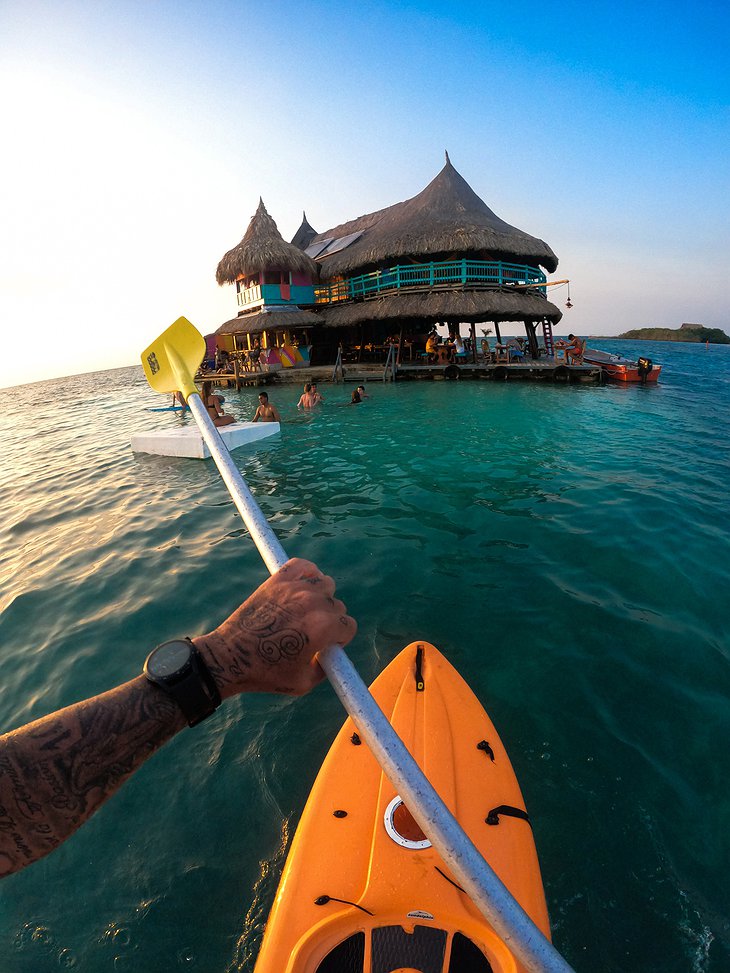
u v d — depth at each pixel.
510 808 2.63
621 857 2.78
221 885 2.77
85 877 2.85
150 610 5.48
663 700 3.85
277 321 27.88
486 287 25.73
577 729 3.62
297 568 0.89
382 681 3.63
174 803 3.22
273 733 3.67
